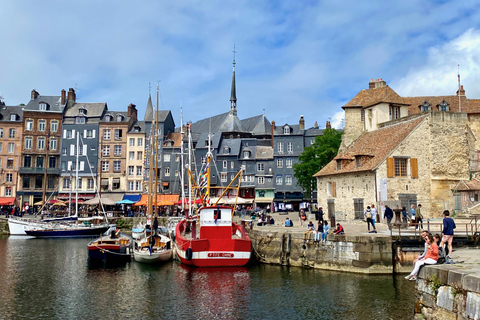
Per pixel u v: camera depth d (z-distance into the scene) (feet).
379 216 106.22
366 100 151.84
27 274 81.61
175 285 70.54
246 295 62.80
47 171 227.20
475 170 122.21
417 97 158.10
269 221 120.78
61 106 238.27
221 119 324.19
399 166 111.04
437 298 38.75
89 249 91.56
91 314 55.36
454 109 147.74
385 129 132.16
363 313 52.54
